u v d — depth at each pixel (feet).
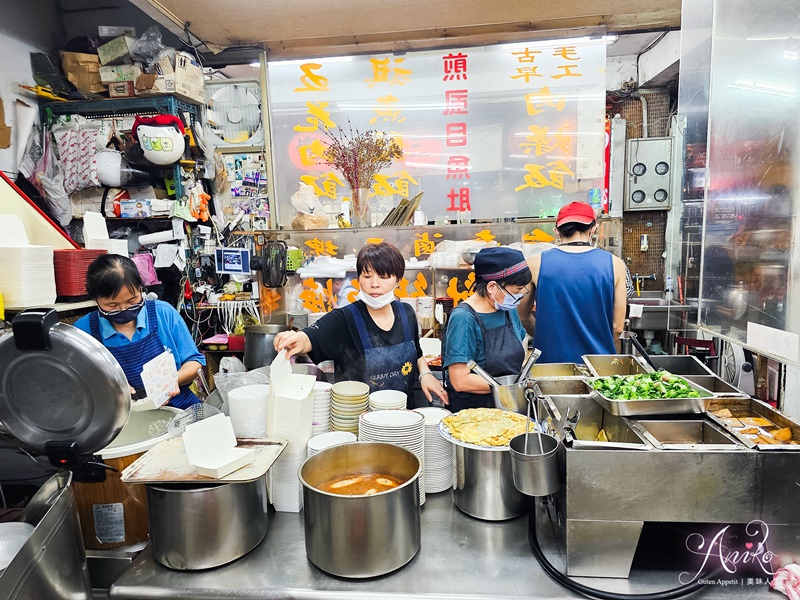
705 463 3.05
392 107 11.55
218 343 11.35
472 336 5.76
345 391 4.61
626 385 4.27
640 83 14.51
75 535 3.25
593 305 7.02
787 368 6.45
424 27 10.80
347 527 3.09
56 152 10.53
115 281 5.88
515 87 11.25
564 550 3.21
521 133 11.34
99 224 8.55
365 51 11.51
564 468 3.20
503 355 5.84
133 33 10.98
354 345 5.98
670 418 3.84
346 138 11.71
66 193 10.40
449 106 11.44
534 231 10.94
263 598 3.08
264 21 10.31
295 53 11.69
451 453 4.27
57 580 2.96
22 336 2.86
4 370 3.02
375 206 11.69
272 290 11.71
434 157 11.56
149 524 3.43
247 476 3.30
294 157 11.89
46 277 7.11
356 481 3.68
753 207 4.42
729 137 4.88
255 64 12.21
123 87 10.57
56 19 11.92
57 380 3.01
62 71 11.19
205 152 11.53
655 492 3.09
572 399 4.31
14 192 7.57
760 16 4.30
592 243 11.07
